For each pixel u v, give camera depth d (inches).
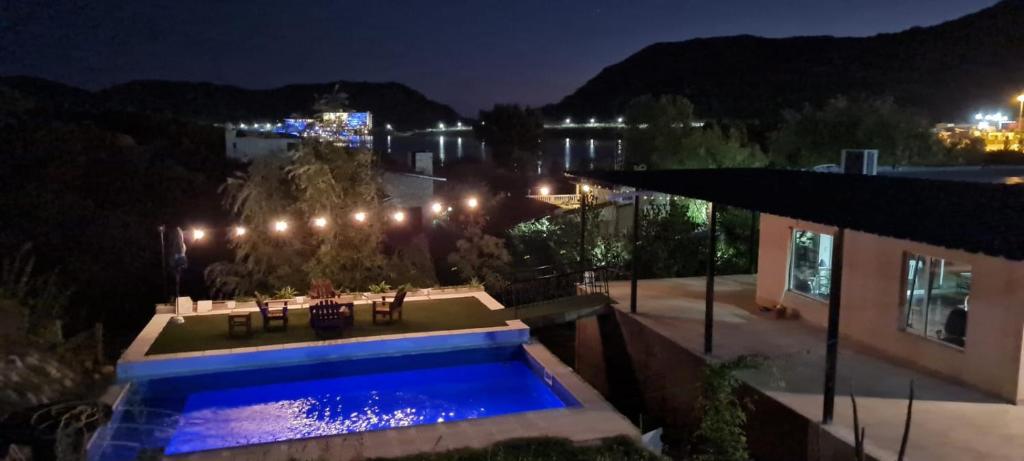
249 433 399.2
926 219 320.2
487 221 1047.6
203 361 471.5
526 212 1191.6
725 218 861.8
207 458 316.2
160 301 719.1
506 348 538.9
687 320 541.3
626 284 697.0
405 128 4704.7
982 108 2160.4
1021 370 364.2
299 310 606.9
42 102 1574.8
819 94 2164.1
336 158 685.9
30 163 1024.2
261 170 681.0
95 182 998.4
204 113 2094.0
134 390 453.7
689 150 1087.0
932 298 424.8
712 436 328.8
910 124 948.6
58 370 438.6
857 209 355.6
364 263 693.3
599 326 608.7
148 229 876.6
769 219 573.9
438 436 342.3
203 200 1038.4
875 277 463.2
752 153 1071.0
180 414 427.8
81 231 810.8
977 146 1067.9
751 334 502.0
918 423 338.0
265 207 671.8
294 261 684.1
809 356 450.3
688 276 804.0
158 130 1556.3
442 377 502.0
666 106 1176.2
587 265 800.3
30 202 848.3
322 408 443.2
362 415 431.2
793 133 1023.0
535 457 313.6
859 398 374.6
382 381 494.0
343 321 535.5
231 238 733.9
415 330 539.8
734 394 404.8
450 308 616.1
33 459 260.8
